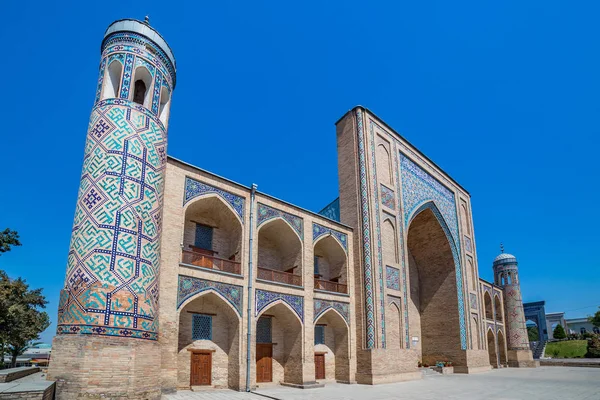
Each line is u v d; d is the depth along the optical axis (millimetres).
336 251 16859
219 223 13906
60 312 8969
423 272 23812
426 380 16688
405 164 20297
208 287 11859
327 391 12711
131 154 10266
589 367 27594
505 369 26203
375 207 17312
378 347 15562
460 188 25641
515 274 32812
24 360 30203
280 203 14711
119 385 8445
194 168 12445
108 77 11141
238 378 12047
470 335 22156
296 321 14289
